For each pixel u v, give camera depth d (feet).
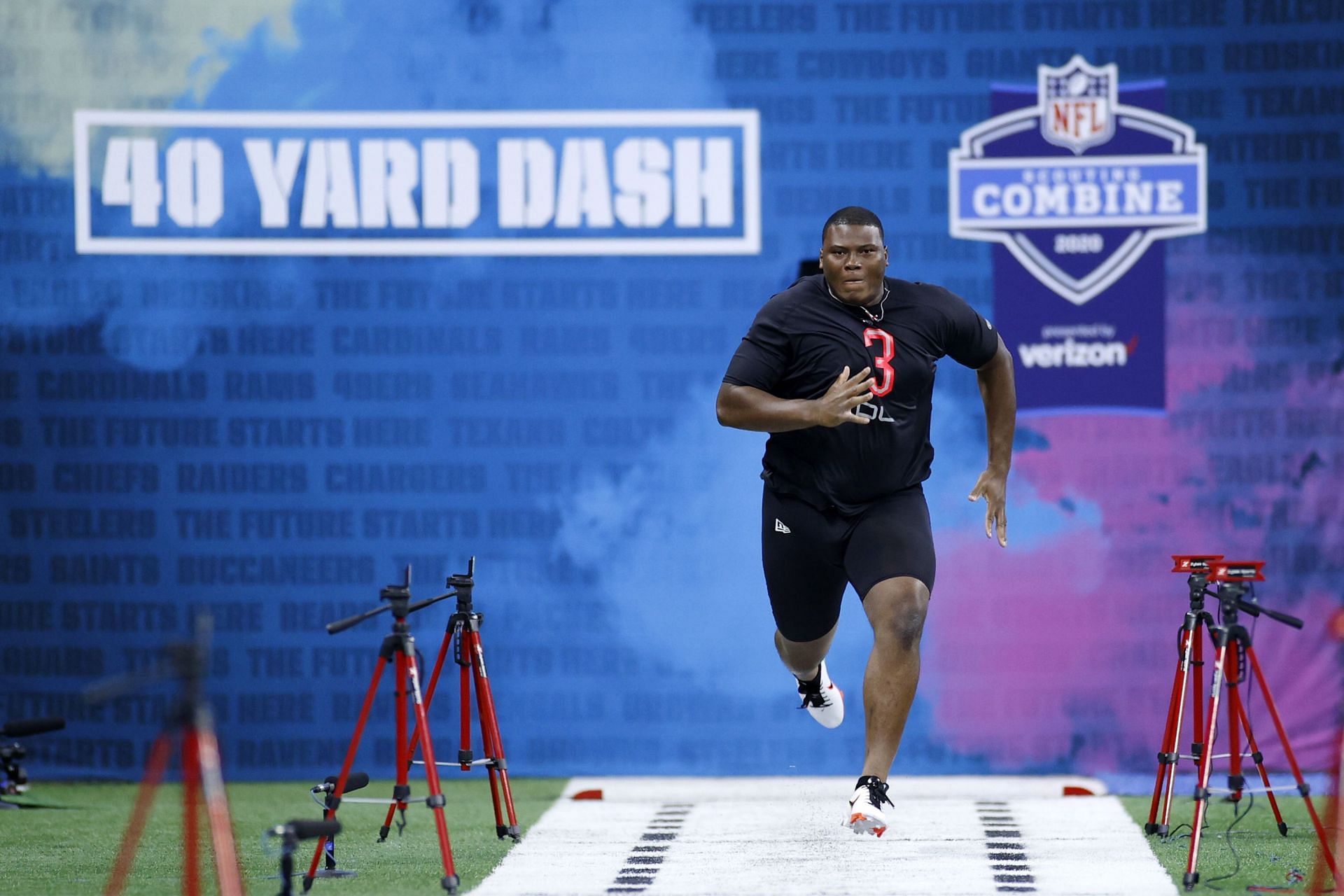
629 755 68.90
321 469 69.21
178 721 32.71
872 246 45.96
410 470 69.21
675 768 68.85
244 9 69.21
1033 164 68.69
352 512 69.21
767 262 69.31
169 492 69.15
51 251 69.00
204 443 69.15
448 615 69.00
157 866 47.37
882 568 45.19
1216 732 45.75
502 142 69.36
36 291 68.95
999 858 47.52
